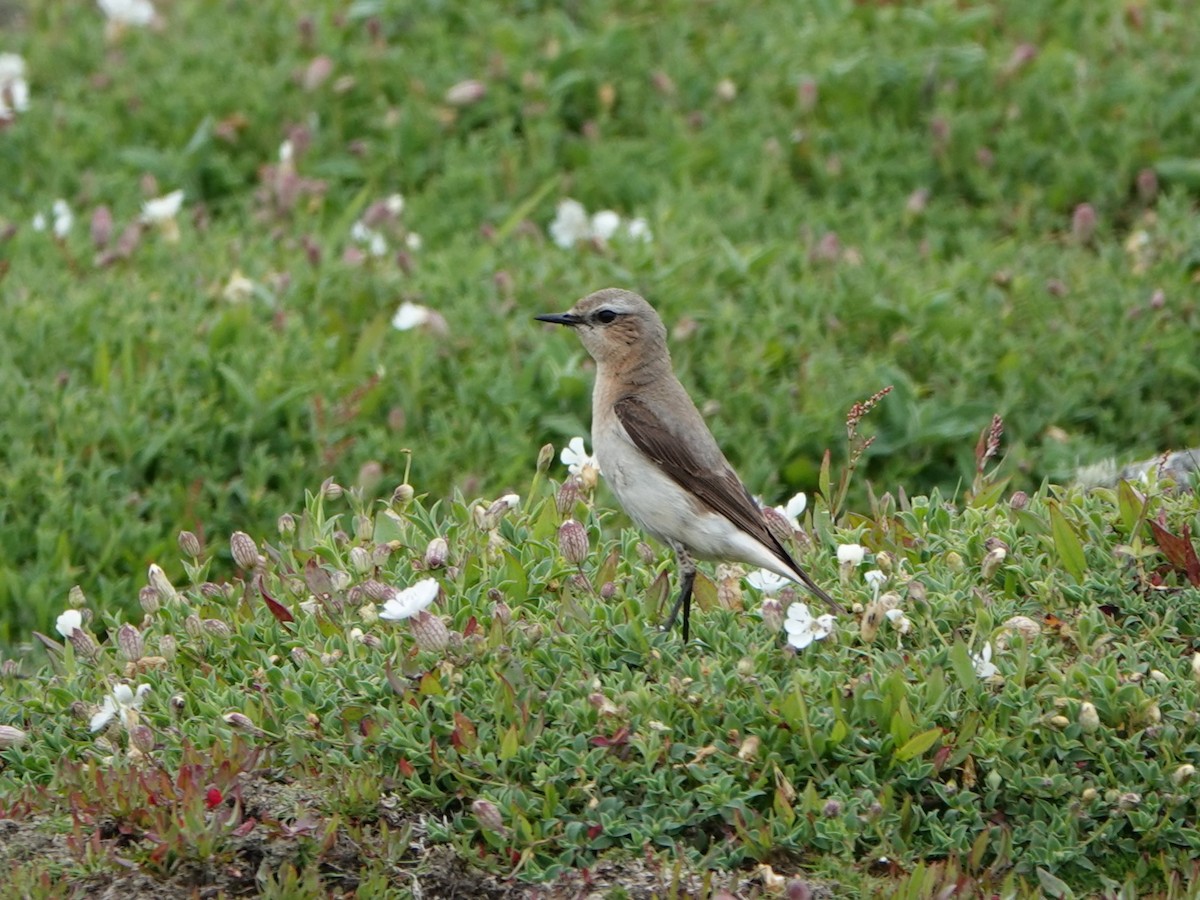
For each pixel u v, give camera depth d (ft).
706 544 32.27
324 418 46.24
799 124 62.90
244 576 34.78
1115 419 48.78
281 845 27.40
